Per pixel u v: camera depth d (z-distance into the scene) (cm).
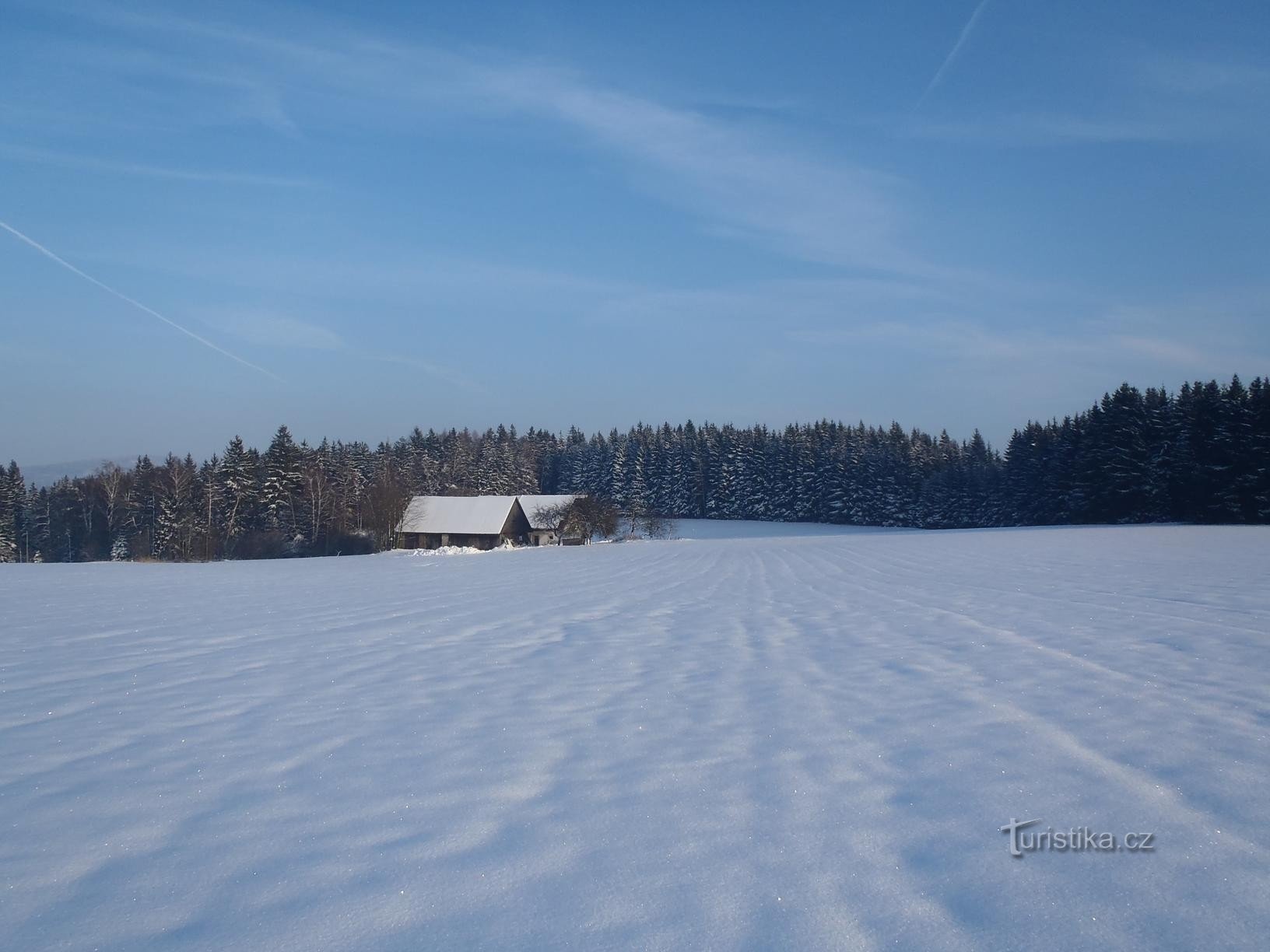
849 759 385
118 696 534
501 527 5466
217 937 230
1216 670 573
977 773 362
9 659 677
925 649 688
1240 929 231
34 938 231
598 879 262
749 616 952
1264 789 337
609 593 1299
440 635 808
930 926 233
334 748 411
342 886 260
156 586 1491
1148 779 351
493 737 430
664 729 444
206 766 384
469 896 252
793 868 269
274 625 891
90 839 299
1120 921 235
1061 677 560
